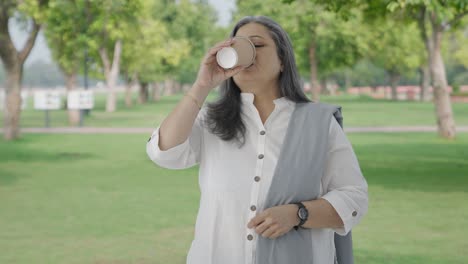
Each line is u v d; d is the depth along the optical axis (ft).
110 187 35.86
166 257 20.48
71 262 19.99
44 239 23.21
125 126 91.45
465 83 346.95
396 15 66.13
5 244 22.47
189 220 26.48
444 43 177.78
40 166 45.83
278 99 7.66
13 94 68.80
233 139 7.54
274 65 7.51
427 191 33.35
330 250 7.65
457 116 113.29
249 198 7.38
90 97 91.04
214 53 7.06
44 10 69.82
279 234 6.98
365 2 56.65
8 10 66.49
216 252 7.42
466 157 48.73
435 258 20.16
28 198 32.45
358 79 345.31
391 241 22.47
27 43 68.80
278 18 132.77
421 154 51.01
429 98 217.56
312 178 7.27
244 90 7.67
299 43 134.72
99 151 56.13
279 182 7.29
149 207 29.58
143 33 146.41
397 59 190.19
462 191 33.17
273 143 7.52
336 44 136.98
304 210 7.07
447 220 26.04
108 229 24.79
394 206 29.14
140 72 185.16
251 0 144.25
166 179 38.75
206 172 7.66
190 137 7.63
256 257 7.16
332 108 7.65
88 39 94.84
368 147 57.00
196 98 7.22
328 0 53.42
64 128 86.53
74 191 34.53
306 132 7.45
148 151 7.53
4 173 42.24
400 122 94.68
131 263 19.77
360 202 7.39
